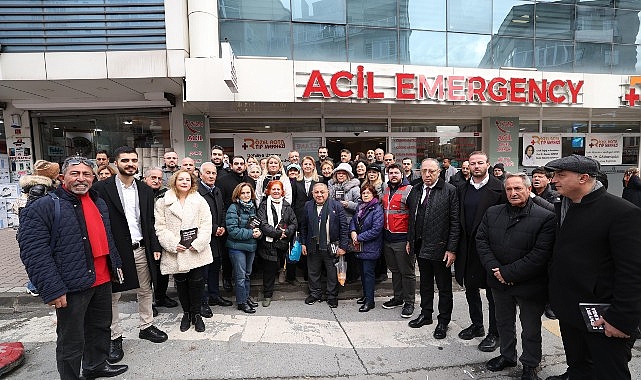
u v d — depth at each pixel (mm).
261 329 3703
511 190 2756
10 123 8492
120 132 8805
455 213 3451
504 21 9094
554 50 9422
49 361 3115
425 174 3588
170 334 3584
